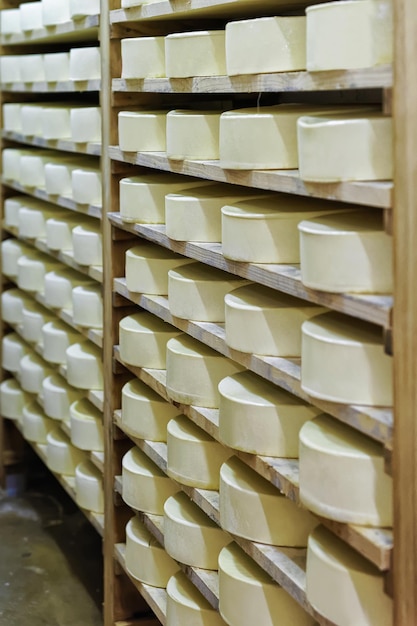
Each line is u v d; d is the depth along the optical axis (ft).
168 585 7.83
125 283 8.96
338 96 8.09
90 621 10.18
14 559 11.66
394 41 4.67
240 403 6.32
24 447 13.97
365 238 5.10
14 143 13.39
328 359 5.30
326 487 5.34
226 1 6.58
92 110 9.69
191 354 7.30
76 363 10.26
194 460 7.37
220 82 6.59
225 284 7.23
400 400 4.84
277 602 6.33
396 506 4.92
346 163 5.10
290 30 5.87
